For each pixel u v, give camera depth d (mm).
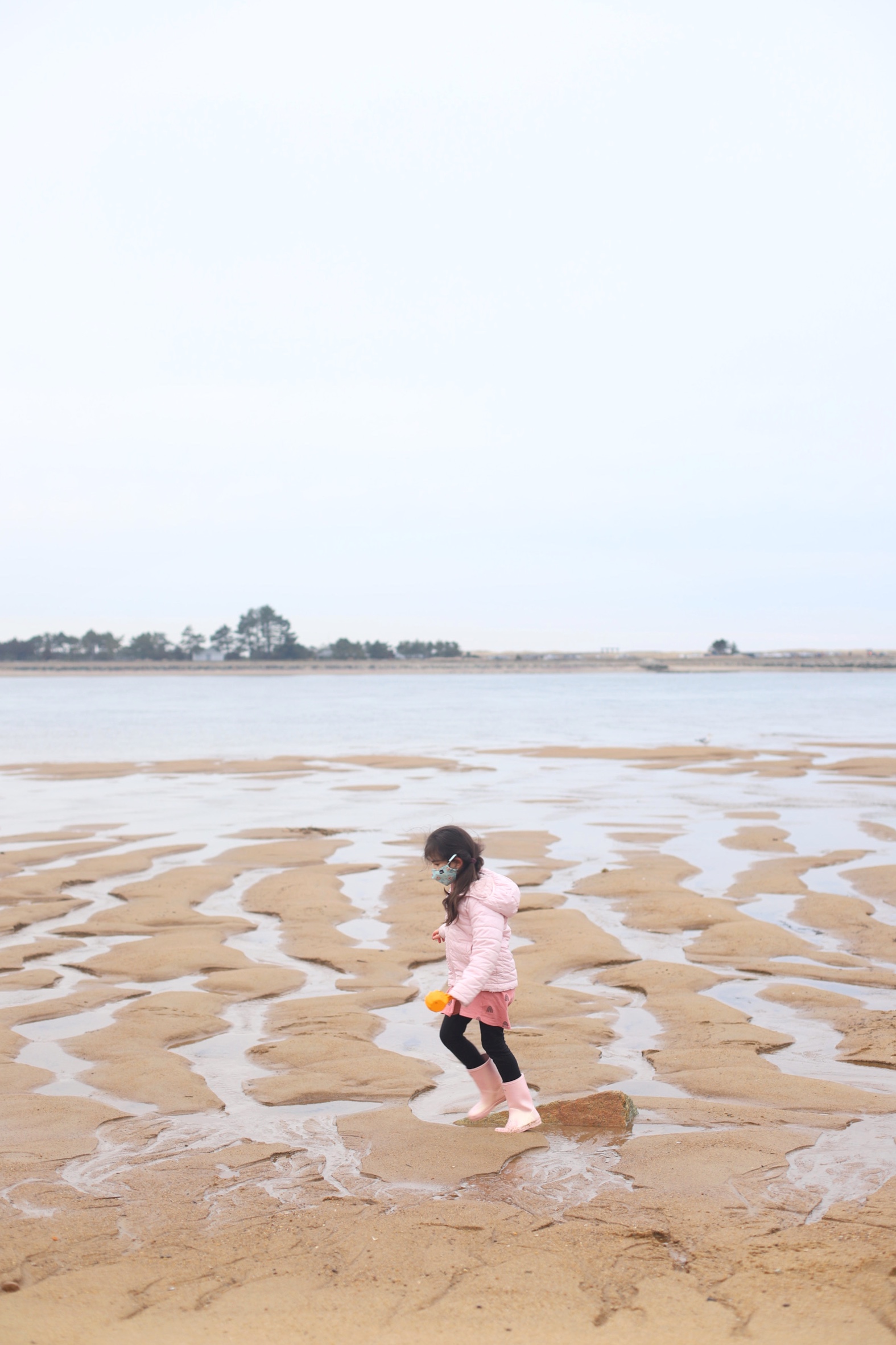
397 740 39469
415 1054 6496
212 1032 6910
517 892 5312
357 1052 6398
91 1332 3332
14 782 23953
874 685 149875
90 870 12680
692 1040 6637
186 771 26578
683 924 10000
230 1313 3447
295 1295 3566
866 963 8664
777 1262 3750
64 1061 6336
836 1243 3891
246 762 29062
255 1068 6191
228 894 11562
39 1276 3713
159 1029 6902
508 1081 5172
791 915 10430
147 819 17469
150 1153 4906
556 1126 5191
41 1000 7648
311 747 35625
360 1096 5703
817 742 37219
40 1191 4461
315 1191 4461
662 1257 3816
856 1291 3533
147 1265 3783
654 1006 7465
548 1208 4258
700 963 8680
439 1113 5488
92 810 18781
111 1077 5988
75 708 74438
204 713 65438
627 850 14234
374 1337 3301
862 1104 5480
